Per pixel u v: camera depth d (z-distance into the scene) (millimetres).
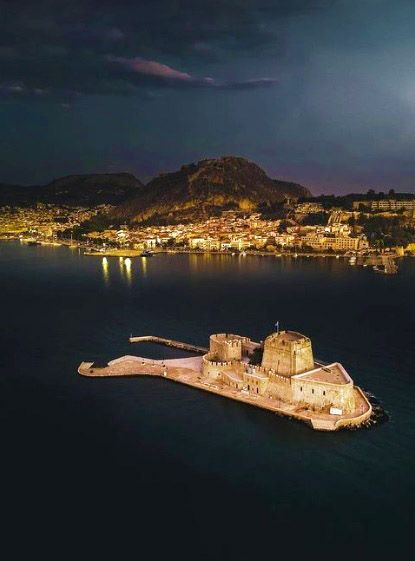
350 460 125188
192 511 108375
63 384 173375
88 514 107500
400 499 111562
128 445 133000
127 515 107312
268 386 157750
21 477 119625
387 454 127312
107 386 171250
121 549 98438
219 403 156625
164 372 180000
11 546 99062
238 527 104062
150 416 148750
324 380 148125
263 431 138875
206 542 100250
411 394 159750
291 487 115562
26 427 143000
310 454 127938
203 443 133500
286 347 156500
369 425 140500
